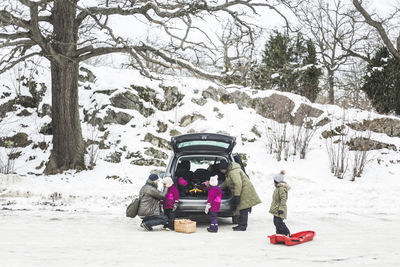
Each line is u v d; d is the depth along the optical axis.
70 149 14.90
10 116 18.28
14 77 20.09
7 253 4.89
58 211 9.46
